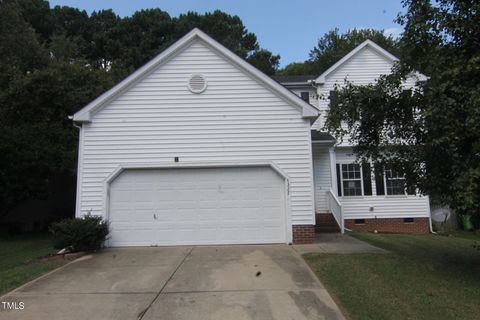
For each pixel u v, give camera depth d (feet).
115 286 24.97
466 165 23.91
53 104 61.77
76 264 31.60
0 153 51.06
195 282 25.50
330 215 54.44
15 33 83.35
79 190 40.19
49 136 56.59
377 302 20.90
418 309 19.89
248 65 41.60
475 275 26.30
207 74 41.98
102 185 40.34
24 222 64.95
